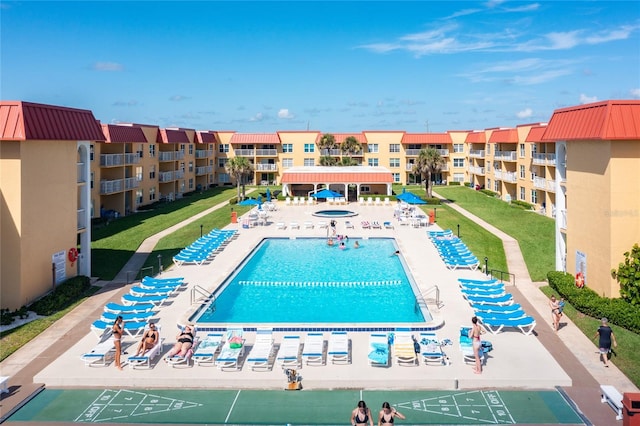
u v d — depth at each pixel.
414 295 28.34
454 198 72.88
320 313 25.25
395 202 65.88
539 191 59.28
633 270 23.30
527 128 62.44
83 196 32.00
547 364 18.73
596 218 25.52
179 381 17.78
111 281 31.39
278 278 32.22
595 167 25.52
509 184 72.31
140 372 18.30
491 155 78.81
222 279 30.77
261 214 52.09
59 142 28.52
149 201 66.88
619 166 23.84
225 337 20.91
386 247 41.78
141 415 15.87
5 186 24.81
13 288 24.91
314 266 35.41
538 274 32.09
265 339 20.05
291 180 66.94
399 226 49.81
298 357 19.16
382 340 19.81
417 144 94.25
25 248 25.34
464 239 42.75
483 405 16.33
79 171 32.19
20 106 24.52
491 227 48.78
